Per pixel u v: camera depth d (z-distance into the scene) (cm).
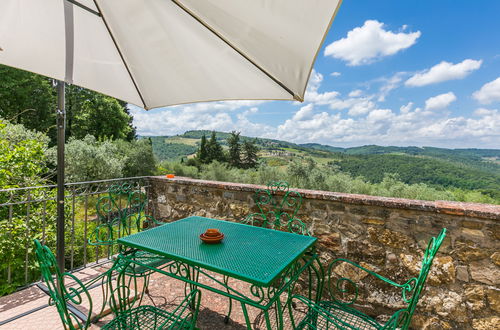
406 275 218
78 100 1944
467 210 192
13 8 150
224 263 141
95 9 158
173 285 275
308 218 263
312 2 98
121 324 154
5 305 224
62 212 200
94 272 292
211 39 147
